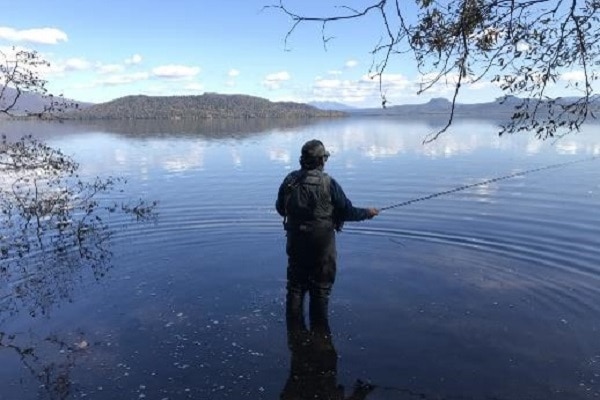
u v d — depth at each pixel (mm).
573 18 3420
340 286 7508
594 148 27859
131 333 6168
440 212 11906
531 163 21438
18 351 5770
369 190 15148
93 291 7488
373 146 31609
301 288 6672
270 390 4953
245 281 7809
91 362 5504
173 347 5812
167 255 9133
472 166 20688
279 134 46656
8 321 6539
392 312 6609
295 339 5961
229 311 6758
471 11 3455
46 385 5082
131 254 9203
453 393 4836
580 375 5090
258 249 9438
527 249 9008
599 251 8773
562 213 11594
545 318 6344
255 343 5883
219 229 10828
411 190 15070
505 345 5711
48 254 9305
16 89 10242
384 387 4965
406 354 5566
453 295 7098
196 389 4988
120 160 24797
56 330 6273
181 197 14570
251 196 14547
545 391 4844
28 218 11555
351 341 5883
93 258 9016
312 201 6348
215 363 5457
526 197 13617
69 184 16922
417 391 4879
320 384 5035
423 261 8508
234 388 4996
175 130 56344
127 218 11922
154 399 4836
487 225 10625
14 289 7641
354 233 10227
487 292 7176
